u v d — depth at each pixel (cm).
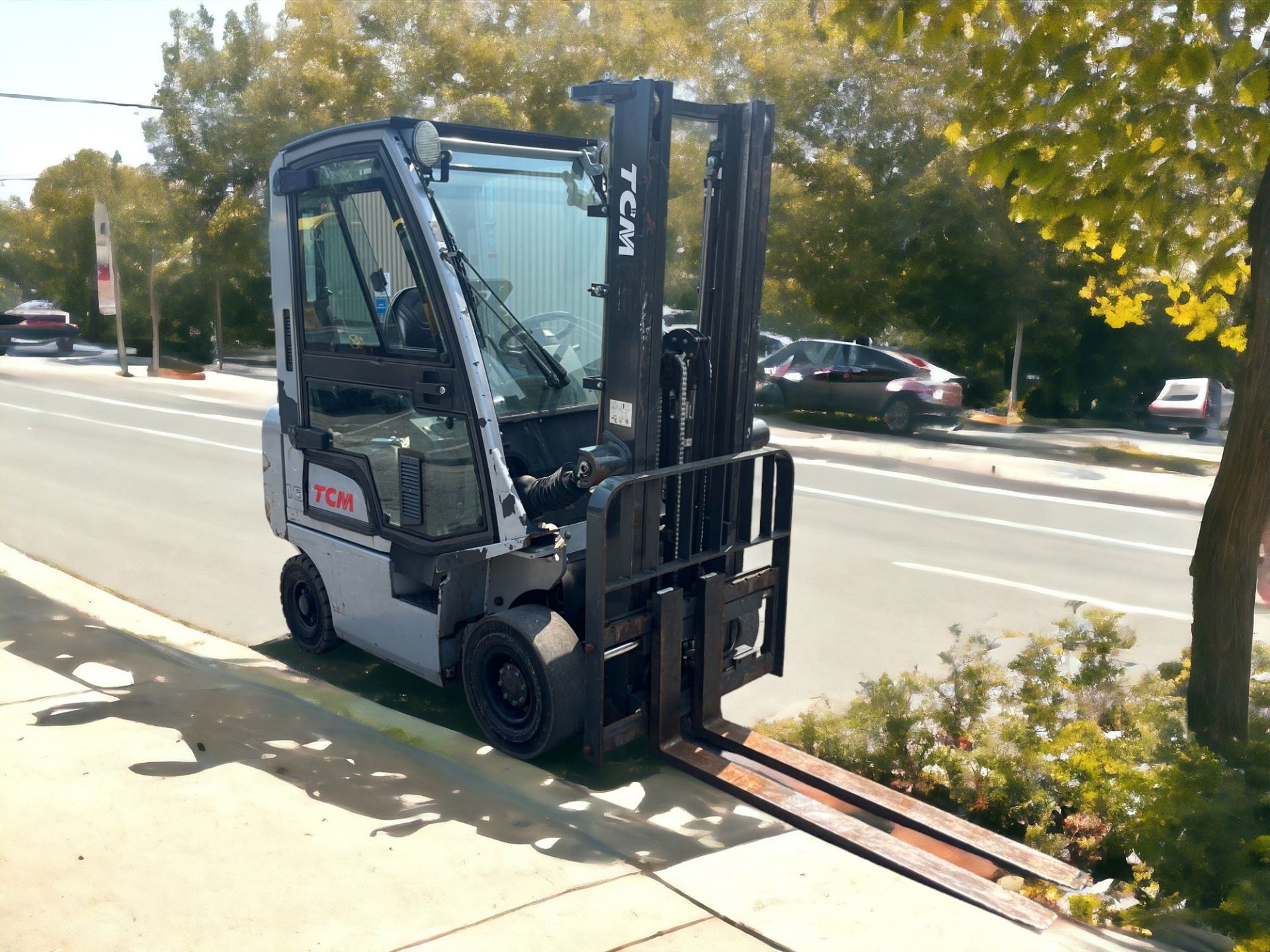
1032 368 2356
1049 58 450
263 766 439
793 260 1931
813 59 1848
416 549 510
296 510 592
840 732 499
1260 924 314
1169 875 348
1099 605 778
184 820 386
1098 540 983
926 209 1855
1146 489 1241
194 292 3122
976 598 788
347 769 447
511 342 502
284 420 578
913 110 1833
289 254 542
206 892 341
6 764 421
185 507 1055
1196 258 525
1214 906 336
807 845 399
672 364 462
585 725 453
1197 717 458
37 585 713
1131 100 441
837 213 1886
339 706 538
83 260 3891
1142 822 374
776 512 521
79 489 1136
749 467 511
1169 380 2070
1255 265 432
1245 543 440
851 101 1856
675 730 478
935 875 379
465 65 2205
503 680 483
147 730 467
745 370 491
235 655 622
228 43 2747
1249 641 448
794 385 1830
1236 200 509
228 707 507
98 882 342
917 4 451
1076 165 461
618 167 430
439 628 515
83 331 3966
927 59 1717
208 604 746
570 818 418
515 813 417
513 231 506
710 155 474
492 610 516
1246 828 348
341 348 528
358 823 396
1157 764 420
